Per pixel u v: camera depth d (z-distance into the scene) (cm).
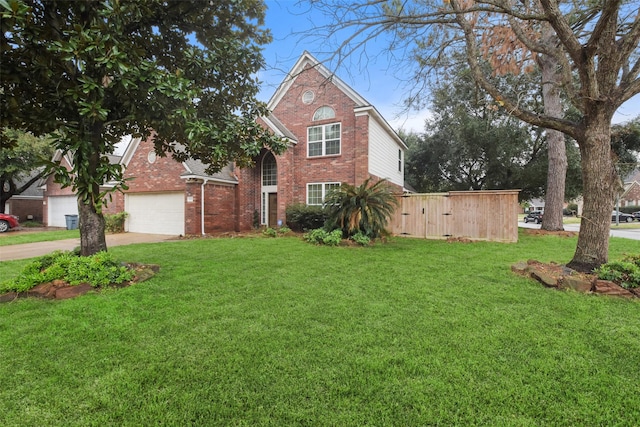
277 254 748
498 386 223
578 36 591
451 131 1842
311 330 314
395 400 208
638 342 286
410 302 396
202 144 544
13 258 739
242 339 294
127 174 1473
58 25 385
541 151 1758
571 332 307
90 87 357
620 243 949
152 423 189
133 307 376
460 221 1095
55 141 379
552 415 196
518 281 493
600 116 490
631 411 199
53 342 288
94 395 213
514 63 665
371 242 935
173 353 269
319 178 1332
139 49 409
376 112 1264
